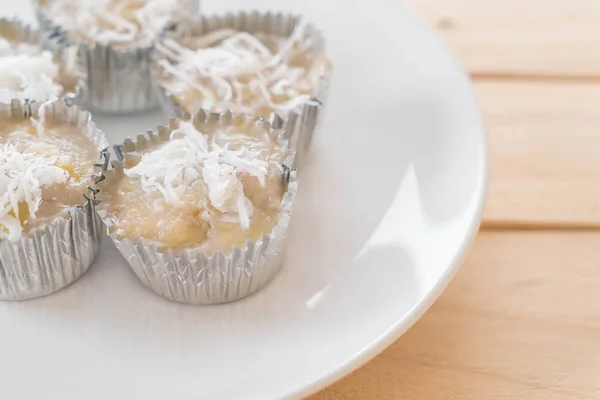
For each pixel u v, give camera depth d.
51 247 0.31
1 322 0.31
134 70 0.36
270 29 0.38
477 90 0.40
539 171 0.37
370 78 0.38
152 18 0.37
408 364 0.32
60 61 0.35
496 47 0.41
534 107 0.39
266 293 0.32
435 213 0.33
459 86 0.36
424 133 0.36
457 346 0.32
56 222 0.30
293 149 0.34
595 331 0.33
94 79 0.36
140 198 0.31
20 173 0.30
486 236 0.35
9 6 0.38
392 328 0.30
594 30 0.42
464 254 0.32
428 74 0.37
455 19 0.42
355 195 0.35
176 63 0.36
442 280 0.31
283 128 0.34
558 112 0.39
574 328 0.33
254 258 0.31
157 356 0.30
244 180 0.31
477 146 0.35
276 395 0.29
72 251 0.31
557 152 0.38
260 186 0.31
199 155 0.32
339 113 0.37
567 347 0.32
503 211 0.36
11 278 0.31
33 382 0.30
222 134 0.33
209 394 0.29
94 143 0.33
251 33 0.38
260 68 0.35
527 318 0.33
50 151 0.32
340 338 0.30
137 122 0.37
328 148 0.36
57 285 0.32
